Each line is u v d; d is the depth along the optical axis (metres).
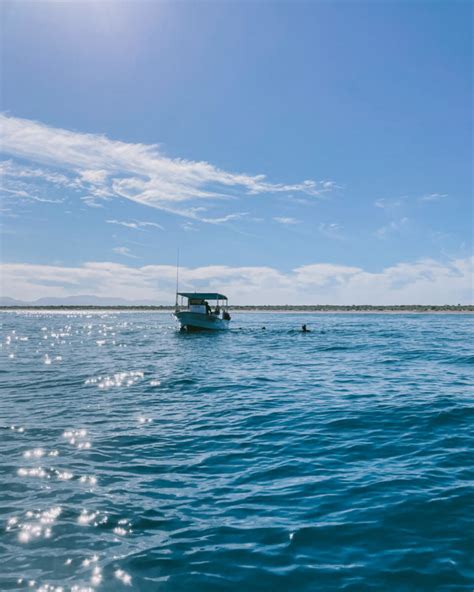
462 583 4.80
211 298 46.72
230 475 8.08
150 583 4.84
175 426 11.52
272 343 39.03
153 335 51.25
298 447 9.73
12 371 21.75
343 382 18.59
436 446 9.67
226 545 5.63
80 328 68.06
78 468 8.41
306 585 4.79
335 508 6.64
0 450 9.47
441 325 70.06
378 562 5.21
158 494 7.23
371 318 104.31
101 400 14.84
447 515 6.34
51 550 5.52
